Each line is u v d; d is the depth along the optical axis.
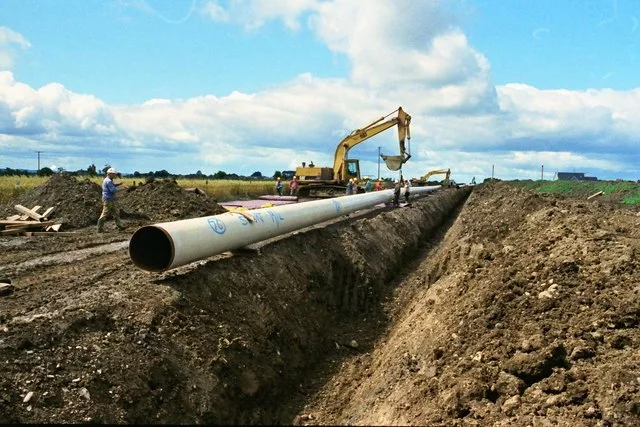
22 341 6.20
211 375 7.27
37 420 5.31
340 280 14.29
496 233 16.95
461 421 5.80
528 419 5.44
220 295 9.20
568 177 74.31
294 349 9.80
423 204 31.30
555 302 7.51
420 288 15.70
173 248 8.70
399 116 35.38
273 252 12.38
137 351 6.82
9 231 15.55
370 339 11.91
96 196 19.66
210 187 45.09
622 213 18.12
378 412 7.04
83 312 7.22
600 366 5.89
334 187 34.88
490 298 8.24
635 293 7.11
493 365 6.57
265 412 7.87
